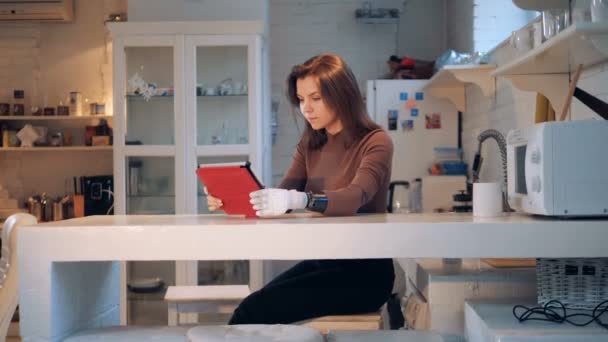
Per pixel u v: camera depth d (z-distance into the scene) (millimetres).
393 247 1629
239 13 4621
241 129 4445
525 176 1843
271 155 5250
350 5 5242
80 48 5242
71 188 5258
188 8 4609
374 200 2102
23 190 5254
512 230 1625
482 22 4312
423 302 2094
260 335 1491
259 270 4348
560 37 1971
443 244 1628
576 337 1479
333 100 2088
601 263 1737
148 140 4461
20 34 5242
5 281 1907
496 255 1626
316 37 5246
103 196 4945
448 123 4547
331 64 2104
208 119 4461
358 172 2010
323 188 2207
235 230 1641
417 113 4566
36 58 5246
